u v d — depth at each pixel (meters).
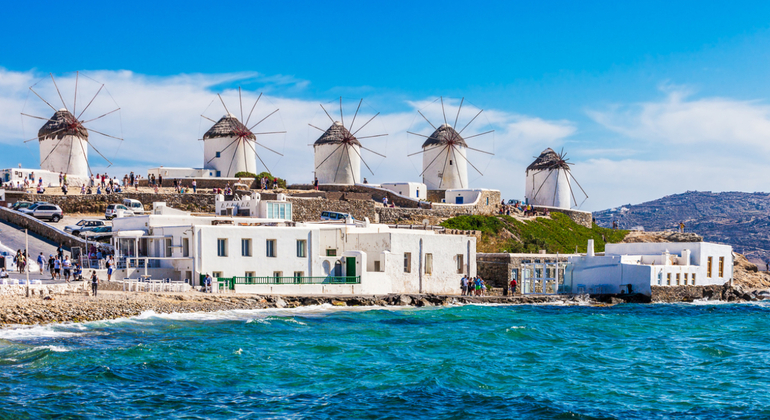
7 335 37.28
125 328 40.78
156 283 52.06
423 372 32.75
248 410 26.58
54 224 72.88
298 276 59.38
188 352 35.19
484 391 29.97
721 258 77.25
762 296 79.12
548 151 133.00
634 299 67.06
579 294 67.00
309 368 33.12
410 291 65.38
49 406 25.97
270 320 45.94
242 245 56.94
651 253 75.69
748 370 35.03
